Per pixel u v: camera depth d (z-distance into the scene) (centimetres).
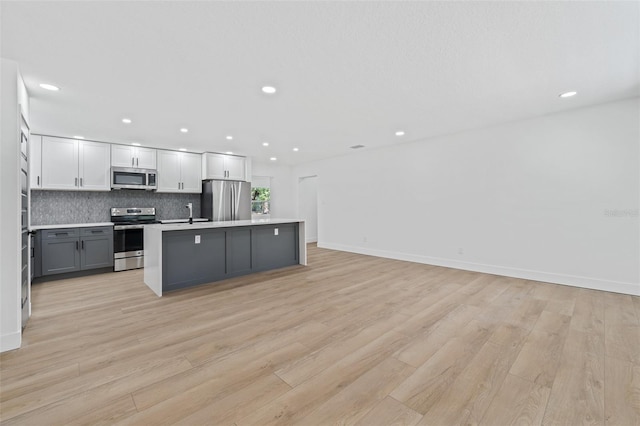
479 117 380
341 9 168
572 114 355
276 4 164
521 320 257
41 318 267
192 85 270
